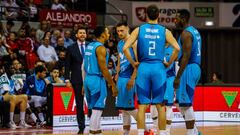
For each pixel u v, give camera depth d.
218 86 18.81
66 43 20.67
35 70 17.09
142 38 10.02
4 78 16.31
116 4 26.25
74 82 13.55
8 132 14.68
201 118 18.80
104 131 14.69
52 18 22.03
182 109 10.65
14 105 16.19
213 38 28.41
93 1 25.19
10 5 21.89
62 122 16.69
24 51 19.08
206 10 27.70
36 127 16.30
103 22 24.91
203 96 18.84
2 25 20.17
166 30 10.14
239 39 28.50
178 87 10.33
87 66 10.73
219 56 28.78
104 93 10.64
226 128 15.71
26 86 16.86
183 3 27.19
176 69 12.84
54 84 16.59
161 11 26.80
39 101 16.92
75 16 22.67
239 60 28.78
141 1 26.78
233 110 18.61
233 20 28.11
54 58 19.77
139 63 10.14
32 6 22.30
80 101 13.59
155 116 13.01
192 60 10.51
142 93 10.05
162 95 10.13
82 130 13.64
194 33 10.44
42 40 19.94
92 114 10.62
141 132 10.01
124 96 11.48
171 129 15.15
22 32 19.86
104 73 10.45
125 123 11.75
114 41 20.86
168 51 12.20
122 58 11.55
